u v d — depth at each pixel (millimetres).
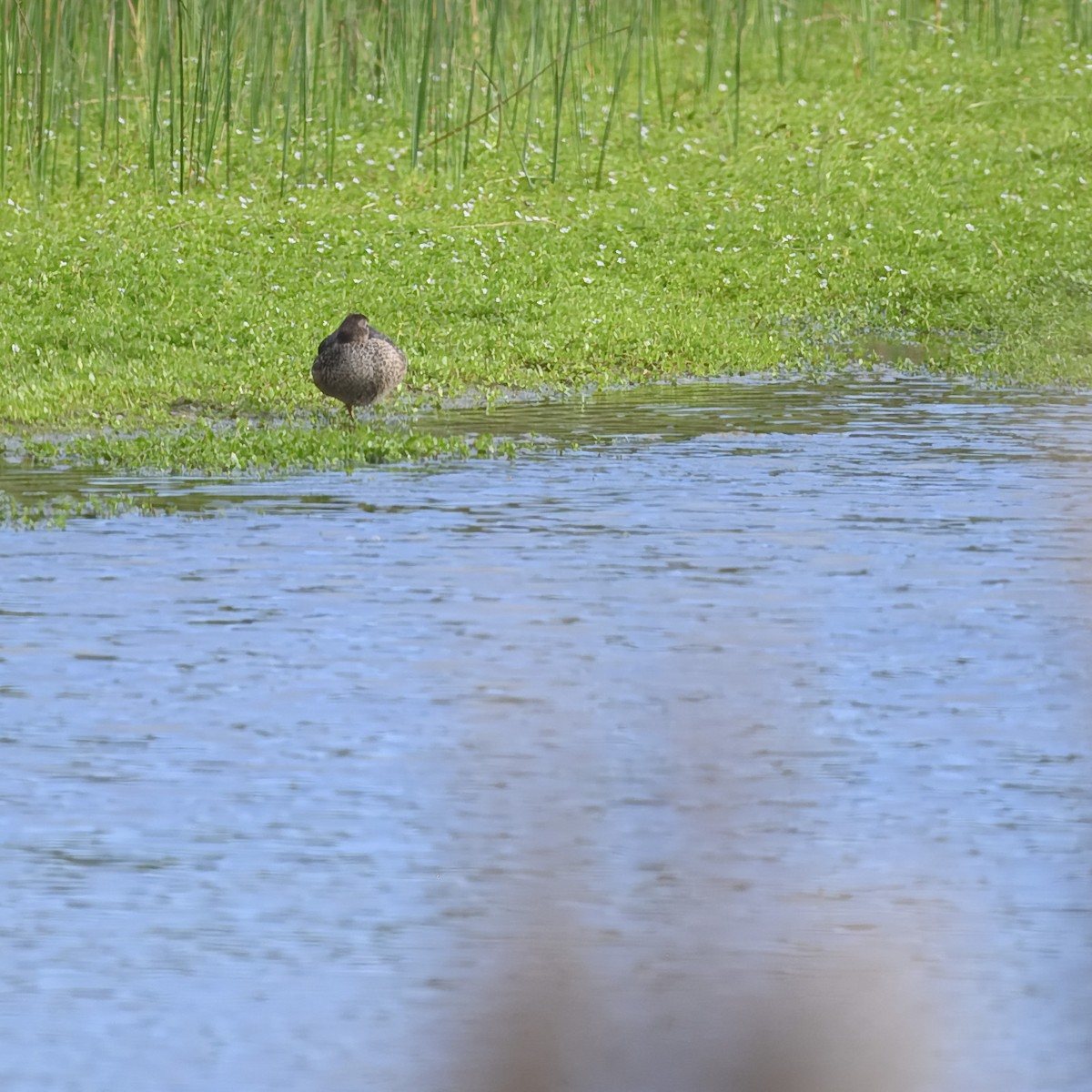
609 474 19438
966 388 25766
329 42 23891
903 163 39375
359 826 9633
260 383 24547
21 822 9797
